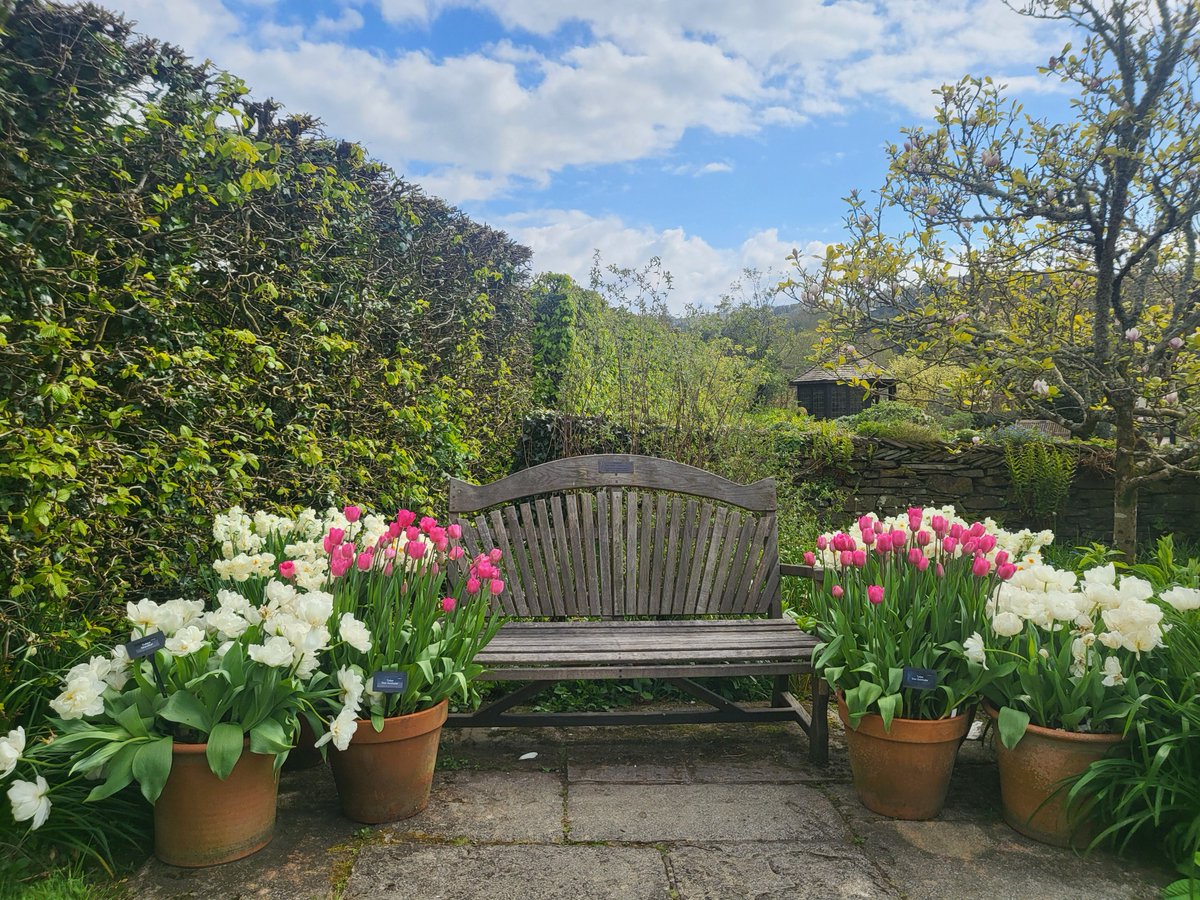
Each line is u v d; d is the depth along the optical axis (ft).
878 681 7.48
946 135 13.74
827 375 41.11
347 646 7.16
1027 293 15.37
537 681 8.96
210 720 6.13
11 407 7.31
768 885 6.38
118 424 8.43
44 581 6.88
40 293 7.89
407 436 14.32
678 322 20.57
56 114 8.33
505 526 11.08
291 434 11.18
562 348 27.66
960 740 7.65
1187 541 24.18
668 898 6.17
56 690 7.28
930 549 8.63
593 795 8.14
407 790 7.45
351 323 13.14
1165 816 6.84
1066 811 6.93
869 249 14.62
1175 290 15.11
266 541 8.59
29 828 6.16
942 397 16.88
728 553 11.04
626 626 10.11
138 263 8.79
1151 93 12.42
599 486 11.03
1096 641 7.09
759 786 8.43
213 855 6.47
